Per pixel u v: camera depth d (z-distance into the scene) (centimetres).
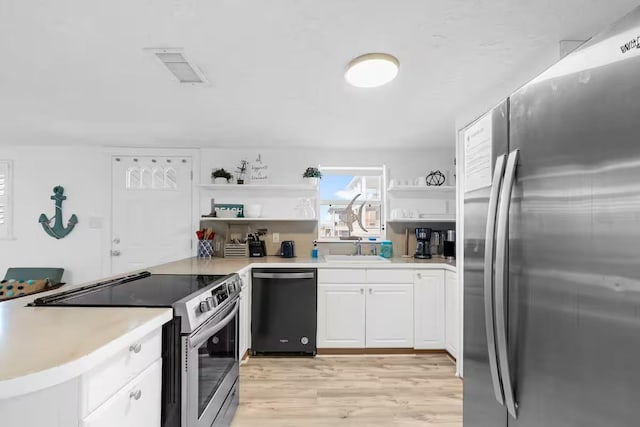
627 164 67
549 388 87
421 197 379
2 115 268
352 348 315
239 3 131
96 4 131
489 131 120
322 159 379
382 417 213
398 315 316
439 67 186
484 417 123
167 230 374
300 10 135
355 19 142
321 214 383
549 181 88
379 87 213
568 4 133
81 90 217
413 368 286
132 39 157
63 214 372
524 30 150
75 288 169
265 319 312
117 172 373
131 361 111
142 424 117
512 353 100
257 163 378
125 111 258
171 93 222
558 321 84
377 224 385
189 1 130
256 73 193
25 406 83
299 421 207
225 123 288
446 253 349
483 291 125
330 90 217
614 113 70
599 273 73
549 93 89
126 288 172
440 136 325
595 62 74
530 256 94
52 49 166
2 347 91
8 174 369
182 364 135
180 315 135
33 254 370
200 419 148
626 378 67
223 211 360
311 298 313
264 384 256
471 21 144
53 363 81
